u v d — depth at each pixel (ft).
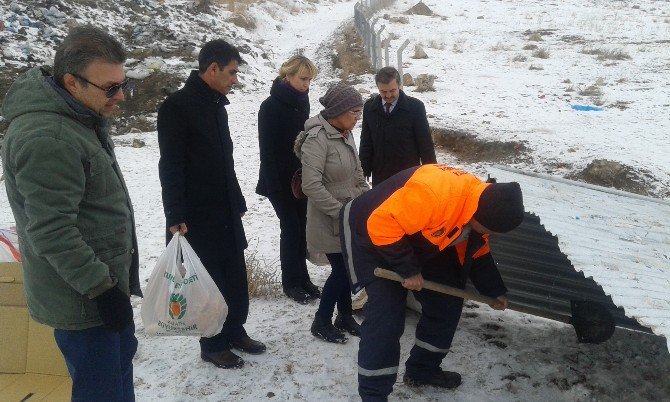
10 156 7.45
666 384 11.65
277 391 11.51
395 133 14.98
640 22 74.64
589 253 9.85
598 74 47.34
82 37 7.58
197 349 13.01
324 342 13.12
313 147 12.59
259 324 14.05
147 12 66.54
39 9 57.47
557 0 95.91
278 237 20.54
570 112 36.45
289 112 14.19
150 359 12.66
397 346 10.23
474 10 88.17
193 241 11.75
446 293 10.57
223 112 11.62
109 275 7.83
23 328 11.35
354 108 12.52
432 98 40.65
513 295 11.26
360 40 63.57
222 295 11.62
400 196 9.55
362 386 10.25
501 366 12.19
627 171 25.64
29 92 7.57
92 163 7.86
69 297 7.97
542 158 28.17
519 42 63.98
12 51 48.11
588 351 12.66
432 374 11.53
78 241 7.50
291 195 14.70
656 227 11.69
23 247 7.95
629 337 13.01
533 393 11.44
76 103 7.72
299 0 102.12
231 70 11.04
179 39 58.18
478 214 9.25
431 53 57.93
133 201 25.11
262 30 77.87
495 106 38.34
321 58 63.72
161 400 11.26
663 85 42.73
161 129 11.07
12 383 11.08
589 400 11.30
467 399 11.26
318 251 12.87
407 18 80.07
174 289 10.71
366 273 10.33
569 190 14.26
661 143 29.43
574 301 10.38
